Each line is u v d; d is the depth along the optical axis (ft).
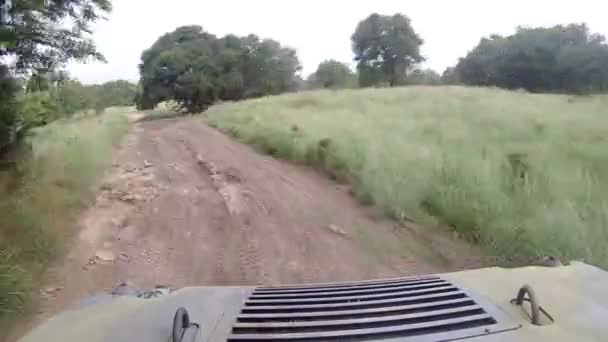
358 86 216.74
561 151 33.53
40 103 31.63
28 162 29.14
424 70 245.04
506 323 6.42
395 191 28.48
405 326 6.43
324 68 235.81
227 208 28.78
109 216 26.71
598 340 5.83
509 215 23.12
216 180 36.01
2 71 27.12
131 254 21.57
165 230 24.86
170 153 49.01
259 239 23.62
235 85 208.64
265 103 103.45
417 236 23.86
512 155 31.14
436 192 27.43
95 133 52.19
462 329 6.33
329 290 8.48
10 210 22.00
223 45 223.92
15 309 15.44
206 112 132.98
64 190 28.35
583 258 18.25
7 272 16.53
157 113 197.88
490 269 9.39
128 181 34.96
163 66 208.95
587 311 6.69
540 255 19.35
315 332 6.31
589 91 166.50
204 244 22.99
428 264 20.57
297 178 37.27
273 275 19.53
